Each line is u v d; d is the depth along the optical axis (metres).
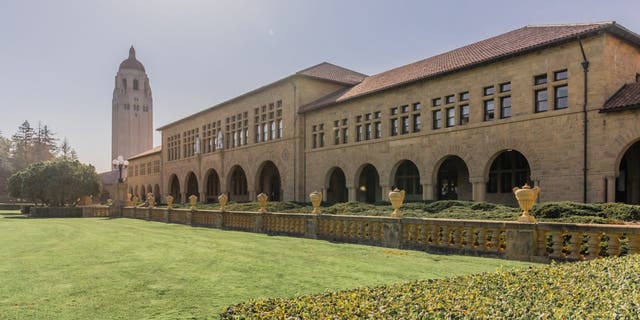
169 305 5.95
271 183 44.44
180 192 55.22
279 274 8.20
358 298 4.46
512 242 9.79
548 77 19.69
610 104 17.47
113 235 17.36
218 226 22.08
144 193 67.50
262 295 6.48
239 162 42.06
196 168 50.06
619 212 12.16
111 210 38.56
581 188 18.20
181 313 5.55
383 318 3.62
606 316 3.35
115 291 6.80
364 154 29.31
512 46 22.08
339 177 36.50
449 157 26.58
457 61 25.12
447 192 28.86
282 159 36.12
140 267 9.08
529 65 20.44
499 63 21.70
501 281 5.09
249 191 40.38
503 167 25.47
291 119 35.34
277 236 16.66
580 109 18.39
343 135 31.30
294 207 25.61
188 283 7.39
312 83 35.53
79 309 5.77
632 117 16.78
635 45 19.50
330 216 14.95
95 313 5.57
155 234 17.77
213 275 8.12
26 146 98.25
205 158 48.31
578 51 18.62
